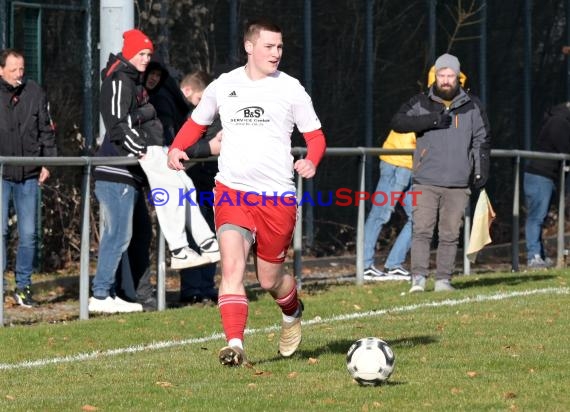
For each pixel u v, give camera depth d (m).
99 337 34.62
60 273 50.28
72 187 51.59
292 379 26.69
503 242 66.62
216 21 55.50
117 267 40.62
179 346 32.78
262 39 27.33
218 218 27.59
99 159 38.72
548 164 55.84
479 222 43.91
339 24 58.78
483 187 43.97
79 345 33.41
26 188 41.59
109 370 28.86
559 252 54.00
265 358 29.94
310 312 38.81
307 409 23.39
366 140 59.69
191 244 42.34
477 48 65.44
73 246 51.91
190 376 27.47
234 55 55.75
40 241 50.03
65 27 51.66
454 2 64.06
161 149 39.44
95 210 51.66
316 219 58.16
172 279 50.41
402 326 34.59
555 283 45.22
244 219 27.28
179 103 41.75
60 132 51.56
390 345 31.16
